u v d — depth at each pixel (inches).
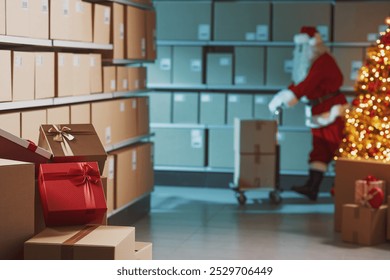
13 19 183.9
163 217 278.8
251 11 342.0
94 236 135.8
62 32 210.8
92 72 234.1
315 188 317.1
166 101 347.9
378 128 246.2
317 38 310.5
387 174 241.0
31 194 138.5
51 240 133.3
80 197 142.8
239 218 278.1
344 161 249.9
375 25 334.3
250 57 342.3
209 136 346.3
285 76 341.1
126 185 255.0
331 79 305.4
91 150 160.6
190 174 350.9
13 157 151.3
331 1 342.3
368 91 247.4
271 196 311.1
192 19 345.7
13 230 136.4
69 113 214.5
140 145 275.9
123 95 262.7
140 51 279.3
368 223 232.1
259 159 308.2
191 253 220.2
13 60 184.7
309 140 339.3
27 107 204.7
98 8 237.0
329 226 264.1
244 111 343.3
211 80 346.0
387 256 219.3
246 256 217.3
